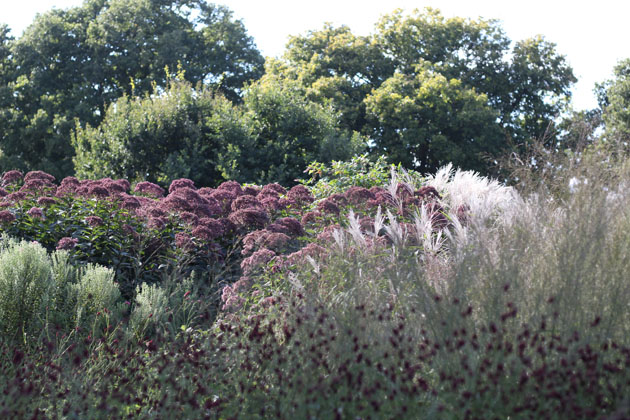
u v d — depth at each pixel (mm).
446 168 9234
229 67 30109
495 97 27812
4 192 8000
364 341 3703
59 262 6141
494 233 4547
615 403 2984
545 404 2918
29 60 27828
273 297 5160
